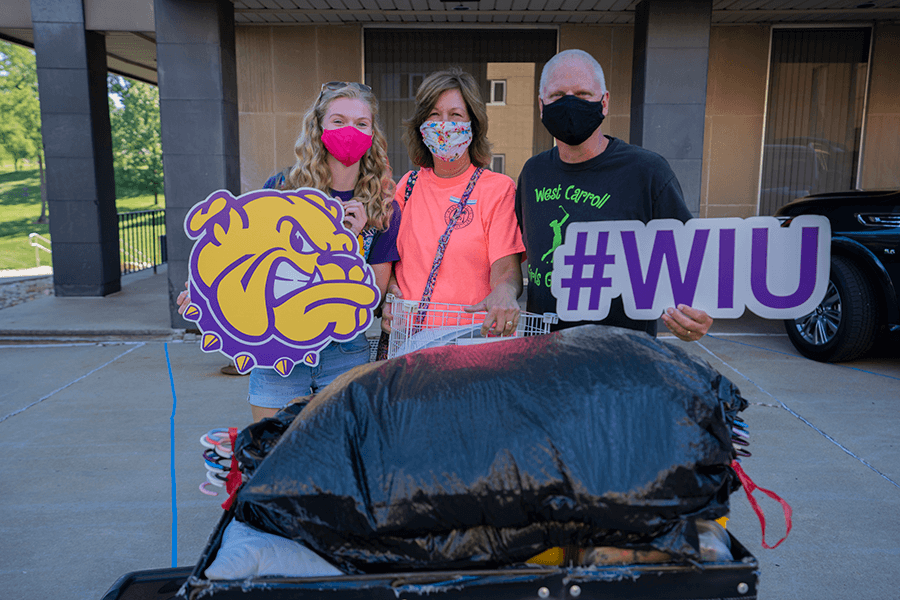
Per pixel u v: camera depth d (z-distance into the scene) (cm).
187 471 354
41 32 819
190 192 649
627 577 109
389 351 204
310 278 170
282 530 119
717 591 110
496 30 812
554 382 113
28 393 493
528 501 107
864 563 262
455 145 211
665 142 637
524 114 833
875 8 736
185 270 661
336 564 114
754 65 828
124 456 373
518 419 109
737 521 298
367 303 172
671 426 108
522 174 219
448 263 210
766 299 155
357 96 194
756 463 358
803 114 841
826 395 473
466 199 212
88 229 864
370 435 112
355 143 188
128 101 4838
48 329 667
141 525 297
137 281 1067
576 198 203
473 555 111
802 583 249
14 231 4188
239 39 809
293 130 825
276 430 137
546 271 207
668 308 161
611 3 679
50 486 336
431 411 112
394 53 817
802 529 289
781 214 598
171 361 586
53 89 834
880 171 852
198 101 638
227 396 484
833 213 548
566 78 190
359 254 171
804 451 374
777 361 568
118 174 4853
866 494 322
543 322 185
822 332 561
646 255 160
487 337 182
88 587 249
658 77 629
